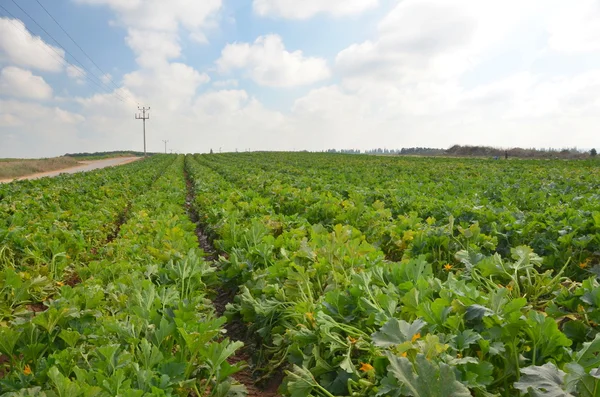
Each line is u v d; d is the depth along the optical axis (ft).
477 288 13.62
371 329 10.84
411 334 8.87
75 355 10.03
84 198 47.83
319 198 36.35
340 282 14.33
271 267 15.98
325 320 10.79
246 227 24.82
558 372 7.22
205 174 92.43
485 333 9.03
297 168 101.91
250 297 15.30
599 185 47.55
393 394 7.63
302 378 9.71
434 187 49.90
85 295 12.49
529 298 13.73
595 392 6.69
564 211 23.56
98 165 242.58
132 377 9.35
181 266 16.88
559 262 18.28
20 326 10.88
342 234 16.79
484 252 18.62
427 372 7.29
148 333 11.23
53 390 8.88
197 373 11.22
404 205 33.58
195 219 46.44
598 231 19.21
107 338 10.87
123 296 13.82
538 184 51.98
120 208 45.73
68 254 23.91
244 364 11.37
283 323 13.75
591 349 7.75
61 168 213.66
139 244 24.04
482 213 25.13
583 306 10.63
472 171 79.82
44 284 18.15
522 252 14.56
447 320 9.25
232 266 18.40
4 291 15.97
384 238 21.97
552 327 8.39
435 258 18.01
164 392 8.99
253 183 60.39
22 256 22.38
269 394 12.80
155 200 49.55
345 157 184.03
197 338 10.23
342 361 9.80
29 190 54.80
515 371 8.51
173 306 12.71
